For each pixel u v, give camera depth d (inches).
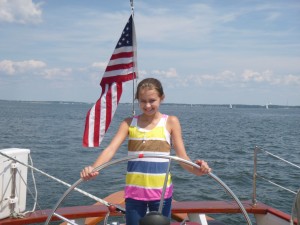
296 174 517.7
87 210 173.5
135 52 186.5
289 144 1012.5
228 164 608.7
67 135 1187.3
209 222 181.0
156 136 111.0
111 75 186.5
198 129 1545.3
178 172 496.1
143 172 110.1
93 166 106.1
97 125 181.0
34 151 755.4
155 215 93.6
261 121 2618.1
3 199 162.1
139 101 111.4
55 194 377.4
